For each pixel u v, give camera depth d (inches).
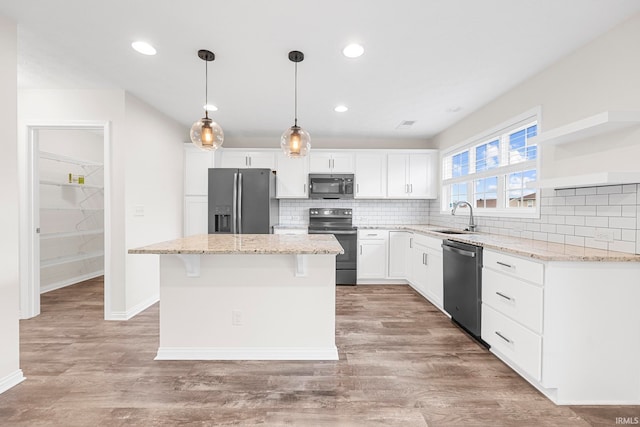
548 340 66.1
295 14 69.1
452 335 100.8
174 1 64.7
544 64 92.3
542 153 96.0
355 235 166.4
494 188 127.6
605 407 65.2
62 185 162.4
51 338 97.4
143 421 59.6
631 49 69.9
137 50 85.2
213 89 112.5
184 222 161.8
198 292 85.3
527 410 63.8
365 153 177.8
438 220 175.6
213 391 69.6
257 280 85.7
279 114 141.7
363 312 123.4
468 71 97.1
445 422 59.9
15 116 72.5
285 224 189.0
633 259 64.6
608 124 66.8
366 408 63.9
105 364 81.4
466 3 65.2
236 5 66.1
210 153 162.1
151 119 130.9
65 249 166.2
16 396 67.2
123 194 114.0
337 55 87.3
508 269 78.6
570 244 85.8
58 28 74.5
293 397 67.6
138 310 122.0
